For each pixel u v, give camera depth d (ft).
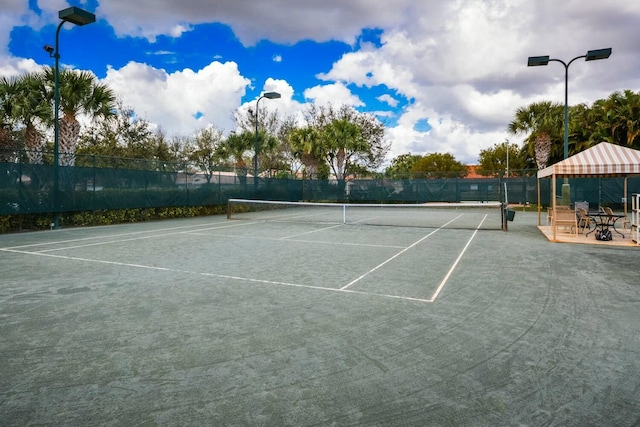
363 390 10.73
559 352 13.17
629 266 27.30
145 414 9.57
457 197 102.89
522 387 10.91
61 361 12.46
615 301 18.92
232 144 117.50
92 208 55.98
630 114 88.43
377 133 150.61
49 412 9.66
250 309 17.66
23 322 15.94
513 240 41.09
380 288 21.35
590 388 10.85
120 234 46.14
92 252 32.96
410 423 9.23
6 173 46.29
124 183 60.49
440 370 11.89
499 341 14.08
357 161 147.13
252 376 11.50
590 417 9.50
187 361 12.46
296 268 26.61
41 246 36.35
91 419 9.37
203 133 147.54
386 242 39.65
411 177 108.37
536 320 16.28
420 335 14.62
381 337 14.43
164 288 21.26
